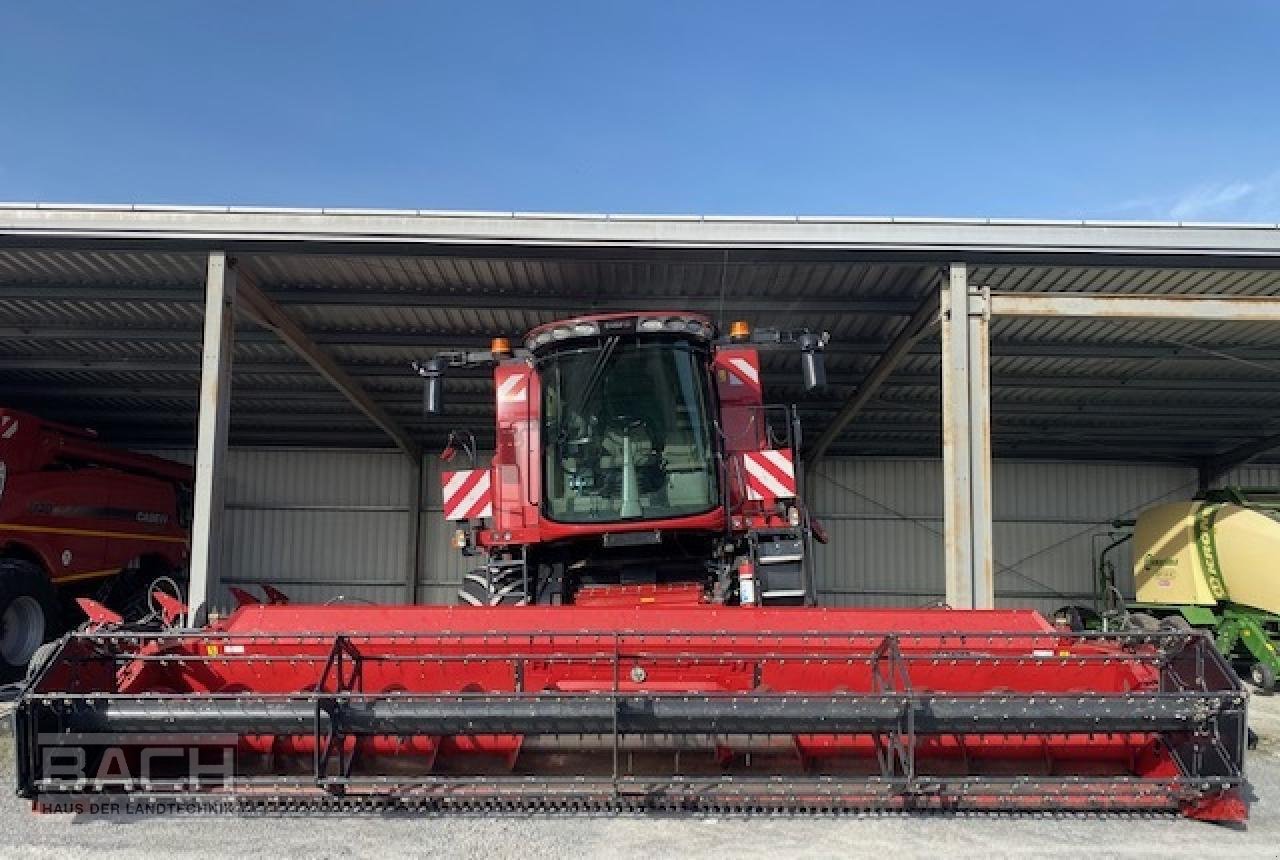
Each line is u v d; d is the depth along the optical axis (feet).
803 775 17.29
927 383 45.65
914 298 35.70
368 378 45.19
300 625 18.20
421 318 37.60
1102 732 16.22
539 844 15.89
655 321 23.82
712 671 18.03
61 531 38.68
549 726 16.05
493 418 52.24
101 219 28.60
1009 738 17.58
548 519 23.72
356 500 57.47
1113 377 44.62
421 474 57.88
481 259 30.30
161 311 37.09
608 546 23.62
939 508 58.75
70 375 45.65
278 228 28.76
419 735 16.22
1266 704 35.70
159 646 17.75
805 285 34.60
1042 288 33.83
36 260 32.19
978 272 32.40
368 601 56.54
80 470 40.37
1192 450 57.62
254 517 57.16
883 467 59.11
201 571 28.45
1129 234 28.94
